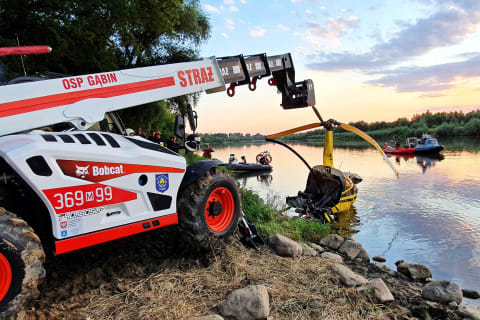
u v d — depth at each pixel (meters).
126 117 20.08
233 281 3.28
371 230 6.60
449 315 3.09
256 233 4.36
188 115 3.73
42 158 2.48
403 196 9.74
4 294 2.26
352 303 3.05
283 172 16.80
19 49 2.84
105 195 2.82
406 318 2.95
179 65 3.66
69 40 14.83
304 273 3.61
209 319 2.56
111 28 16.58
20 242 2.29
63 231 2.57
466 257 5.17
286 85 5.11
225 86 4.13
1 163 2.62
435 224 6.97
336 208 7.60
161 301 2.87
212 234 3.67
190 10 20.84
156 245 3.86
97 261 3.42
